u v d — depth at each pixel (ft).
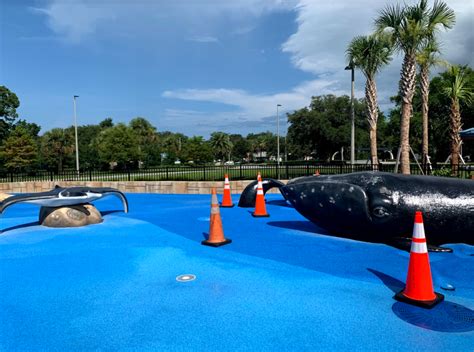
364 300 12.84
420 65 61.52
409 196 19.52
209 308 12.40
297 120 165.89
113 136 173.58
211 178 61.82
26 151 139.03
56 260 18.83
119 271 16.70
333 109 165.99
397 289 13.87
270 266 16.98
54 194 28.19
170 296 13.53
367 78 69.72
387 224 19.81
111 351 9.87
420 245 12.54
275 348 9.81
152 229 26.55
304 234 23.90
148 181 55.57
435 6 47.01
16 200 26.71
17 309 12.69
